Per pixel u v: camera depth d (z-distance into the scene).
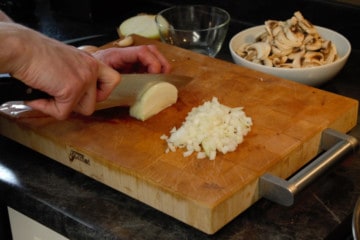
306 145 0.94
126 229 0.87
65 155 0.96
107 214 0.90
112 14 1.51
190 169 0.88
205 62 1.13
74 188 0.94
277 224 0.87
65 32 1.44
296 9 1.32
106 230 0.87
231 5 1.41
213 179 0.86
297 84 1.06
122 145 0.93
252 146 0.92
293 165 0.93
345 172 0.96
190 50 1.25
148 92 0.98
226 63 1.13
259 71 1.10
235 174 0.87
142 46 1.08
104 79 0.91
